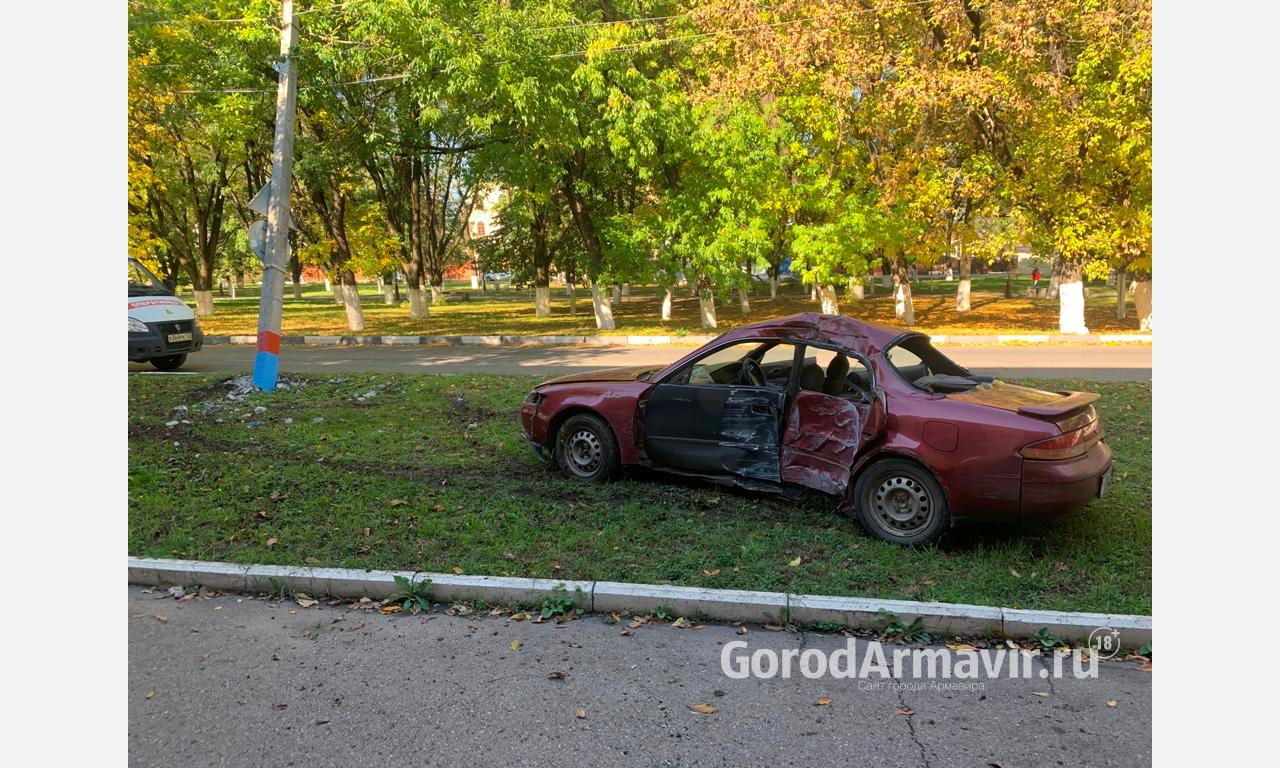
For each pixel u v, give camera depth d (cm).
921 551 485
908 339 559
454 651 378
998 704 332
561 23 1639
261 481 627
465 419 859
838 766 289
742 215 1747
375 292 6900
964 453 474
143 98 1655
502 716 321
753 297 4022
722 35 1559
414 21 1403
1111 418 820
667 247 1920
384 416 873
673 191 1891
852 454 527
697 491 609
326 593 441
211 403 938
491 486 624
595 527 529
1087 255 1717
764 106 1686
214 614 420
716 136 1648
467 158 2236
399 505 572
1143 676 355
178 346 1299
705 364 604
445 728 313
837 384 551
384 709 327
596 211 2298
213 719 319
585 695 338
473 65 1432
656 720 319
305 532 517
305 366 1441
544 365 1439
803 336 566
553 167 1825
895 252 1923
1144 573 445
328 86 1750
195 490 606
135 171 1750
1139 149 1541
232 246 4559
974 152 1933
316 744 302
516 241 3478
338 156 2006
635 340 1889
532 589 423
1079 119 1520
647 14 1805
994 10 1443
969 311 2633
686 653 376
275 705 330
